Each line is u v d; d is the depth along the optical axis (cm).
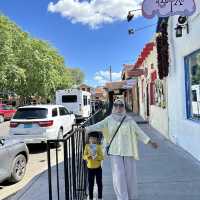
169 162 559
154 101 1113
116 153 346
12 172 517
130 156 347
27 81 2595
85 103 1877
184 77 667
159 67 889
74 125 452
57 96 1772
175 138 747
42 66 2616
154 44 1027
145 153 648
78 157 372
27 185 471
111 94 2450
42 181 487
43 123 827
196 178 452
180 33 625
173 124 768
